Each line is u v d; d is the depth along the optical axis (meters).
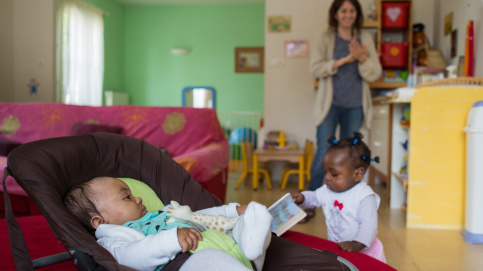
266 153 3.88
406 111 2.92
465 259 2.03
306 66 4.22
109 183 1.13
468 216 2.31
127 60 7.45
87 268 0.81
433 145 2.53
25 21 4.50
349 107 2.90
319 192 1.62
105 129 2.72
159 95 7.44
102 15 6.40
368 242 1.37
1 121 2.76
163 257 0.92
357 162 1.48
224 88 7.32
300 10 4.20
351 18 2.84
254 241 0.93
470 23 3.11
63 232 0.87
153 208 1.30
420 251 2.14
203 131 2.86
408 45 3.97
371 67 2.82
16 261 0.91
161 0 7.00
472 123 2.28
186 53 7.33
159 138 2.81
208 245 0.96
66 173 1.16
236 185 4.00
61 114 2.77
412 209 2.56
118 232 1.03
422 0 4.20
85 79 5.90
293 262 1.07
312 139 4.26
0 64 4.38
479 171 2.25
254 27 7.20
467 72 3.10
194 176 2.08
